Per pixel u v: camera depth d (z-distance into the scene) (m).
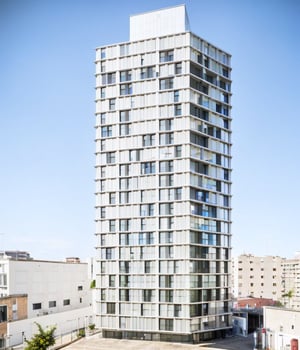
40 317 109.56
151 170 110.56
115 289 110.50
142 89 113.00
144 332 107.69
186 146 108.62
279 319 94.31
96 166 115.00
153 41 113.19
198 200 109.75
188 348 98.75
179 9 114.62
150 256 108.44
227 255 115.88
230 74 121.62
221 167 116.62
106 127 115.31
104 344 102.62
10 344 99.94
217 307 111.00
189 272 105.50
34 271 122.31
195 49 112.50
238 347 100.19
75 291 134.50
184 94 110.00
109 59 116.25
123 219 111.62
